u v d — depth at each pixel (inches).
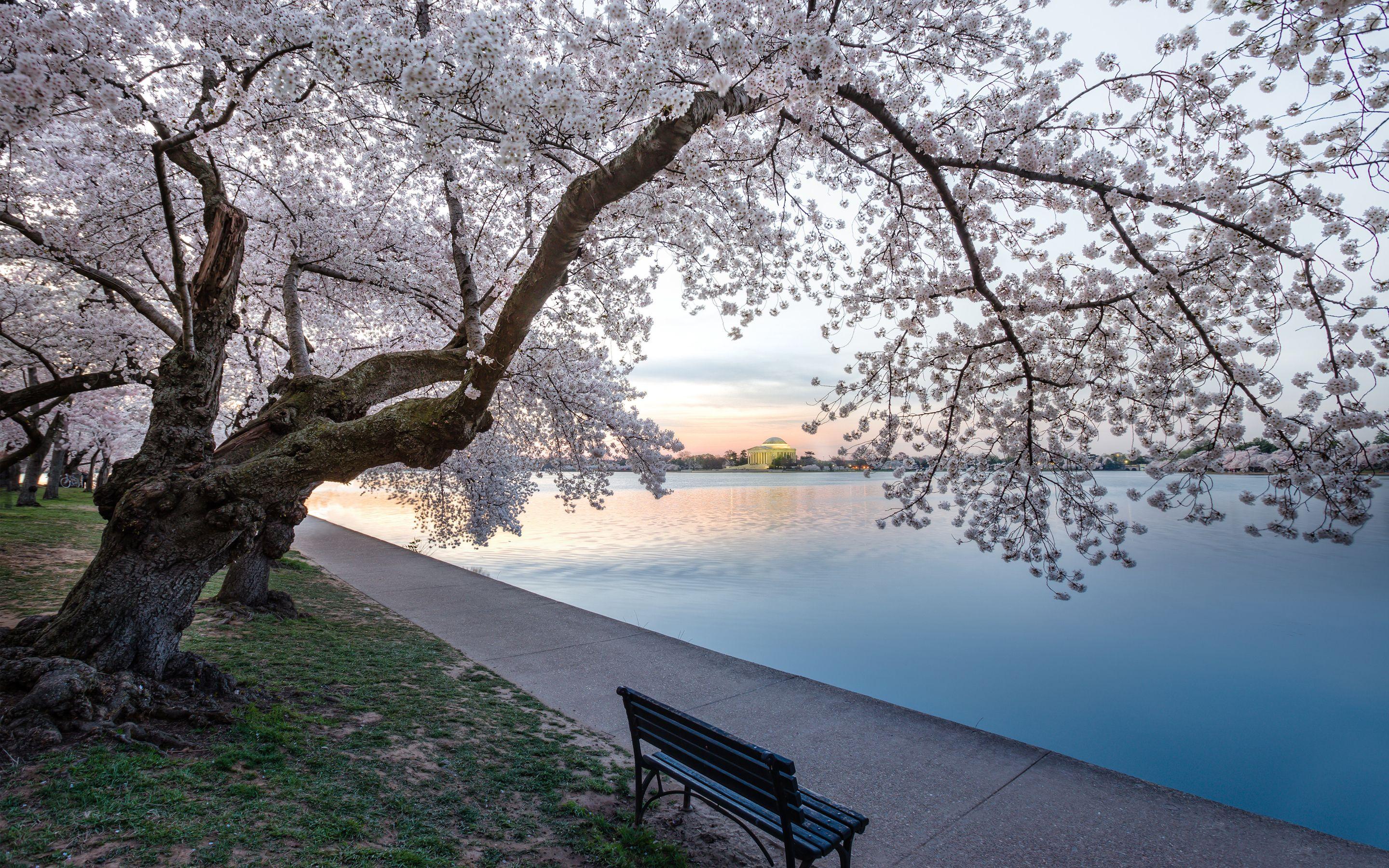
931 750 203.3
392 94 109.3
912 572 635.5
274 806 132.7
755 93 130.4
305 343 265.9
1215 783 217.2
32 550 435.2
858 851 147.6
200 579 181.0
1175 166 168.4
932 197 210.1
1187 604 494.6
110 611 167.8
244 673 219.8
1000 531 197.8
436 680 244.2
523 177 179.6
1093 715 276.7
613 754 192.4
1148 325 186.5
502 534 981.8
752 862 139.5
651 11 140.5
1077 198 182.1
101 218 281.3
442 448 194.4
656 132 124.4
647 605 486.3
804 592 536.4
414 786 153.6
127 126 193.3
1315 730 259.8
